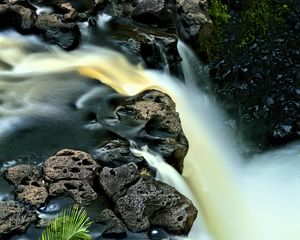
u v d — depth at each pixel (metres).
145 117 8.38
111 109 8.67
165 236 7.16
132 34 9.95
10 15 9.98
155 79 9.65
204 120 10.15
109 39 9.94
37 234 6.88
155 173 7.84
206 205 8.67
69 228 6.25
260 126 11.48
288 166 11.12
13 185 7.34
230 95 11.06
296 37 12.12
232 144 10.68
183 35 10.46
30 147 7.97
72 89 9.05
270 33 11.92
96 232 7.02
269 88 11.76
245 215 9.42
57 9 10.29
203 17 10.66
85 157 7.64
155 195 7.31
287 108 11.82
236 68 11.30
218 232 8.59
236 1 11.57
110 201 7.31
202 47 10.71
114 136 8.19
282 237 9.44
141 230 7.11
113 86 9.20
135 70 9.65
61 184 7.34
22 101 8.77
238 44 11.45
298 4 12.22
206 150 9.60
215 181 9.36
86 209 7.21
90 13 10.33
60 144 8.05
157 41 9.75
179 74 10.02
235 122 11.02
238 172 10.38
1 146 7.96
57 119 8.48
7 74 9.34
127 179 7.40
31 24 9.90
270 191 10.42
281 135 11.66
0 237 6.78
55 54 9.72
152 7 10.14
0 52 9.68
